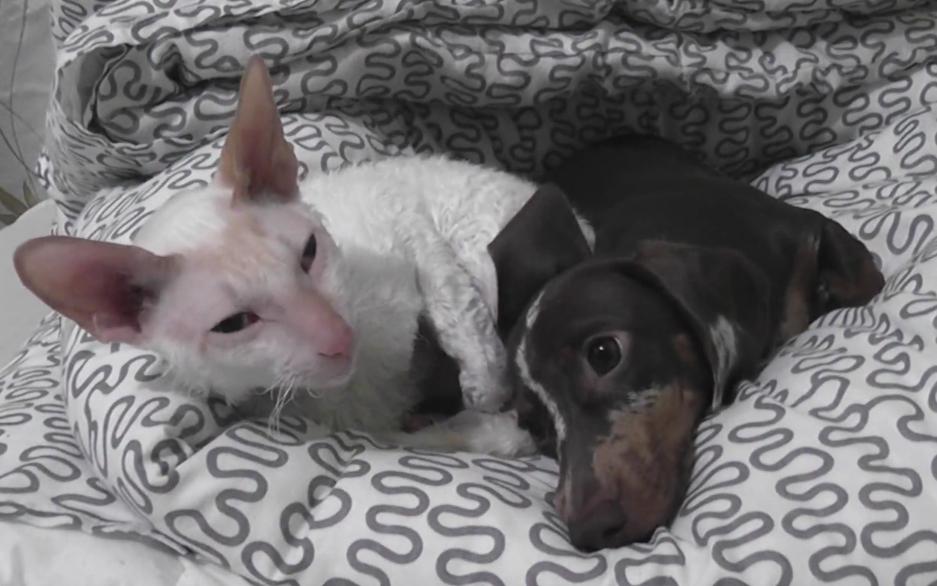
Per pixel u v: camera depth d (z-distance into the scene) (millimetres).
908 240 1481
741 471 1041
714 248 1340
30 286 1020
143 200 1497
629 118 1893
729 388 1206
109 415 1128
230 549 1051
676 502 1111
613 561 1002
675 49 1767
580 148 1929
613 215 1572
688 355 1203
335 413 1247
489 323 1338
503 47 1684
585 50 1709
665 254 1263
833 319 1328
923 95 1813
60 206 1914
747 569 952
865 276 1435
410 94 1697
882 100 1839
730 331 1214
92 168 1726
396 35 1623
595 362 1177
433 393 1391
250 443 1109
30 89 2611
